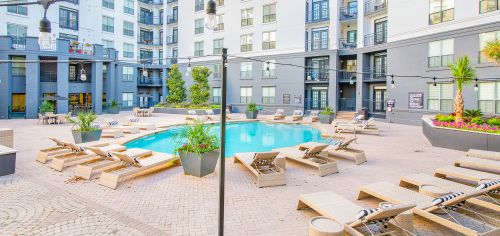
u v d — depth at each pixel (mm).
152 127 19297
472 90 19781
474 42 19562
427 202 5812
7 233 5363
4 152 8695
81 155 10188
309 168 9938
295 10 31297
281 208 6539
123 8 39500
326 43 30906
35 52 26766
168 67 42188
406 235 4941
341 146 11500
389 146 14102
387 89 25453
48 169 9445
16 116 27750
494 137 11836
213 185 8055
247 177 8805
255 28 33750
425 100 22562
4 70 26391
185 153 8805
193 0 38438
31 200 6898
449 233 5336
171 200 6973
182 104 34000
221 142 4242
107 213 6219
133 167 8789
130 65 39438
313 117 25516
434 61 21922
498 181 5895
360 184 8258
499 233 4734
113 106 32938
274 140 17641
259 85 33781
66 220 5887
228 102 36125
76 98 32375
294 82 31578
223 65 4262
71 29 33156
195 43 38562
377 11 27000
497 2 18391
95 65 31094
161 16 45188
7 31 28312
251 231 5488
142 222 5828
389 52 25234
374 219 4664
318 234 4418
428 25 22141
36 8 30078
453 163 10625
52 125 21250
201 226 5684
